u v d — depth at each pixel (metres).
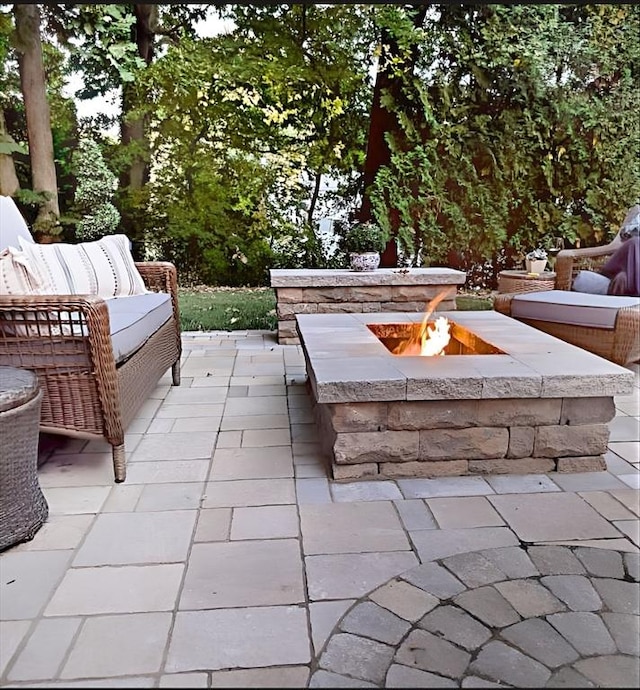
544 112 4.70
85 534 1.59
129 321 2.19
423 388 1.84
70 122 4.70
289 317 3.98
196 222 5.10
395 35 4.54
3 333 1.84
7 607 1.28
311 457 2.12
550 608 1.28
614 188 4.71
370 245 4.09
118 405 1.89
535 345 2.28
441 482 1.91
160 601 1.30
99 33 4.43
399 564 1.44
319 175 5.18
